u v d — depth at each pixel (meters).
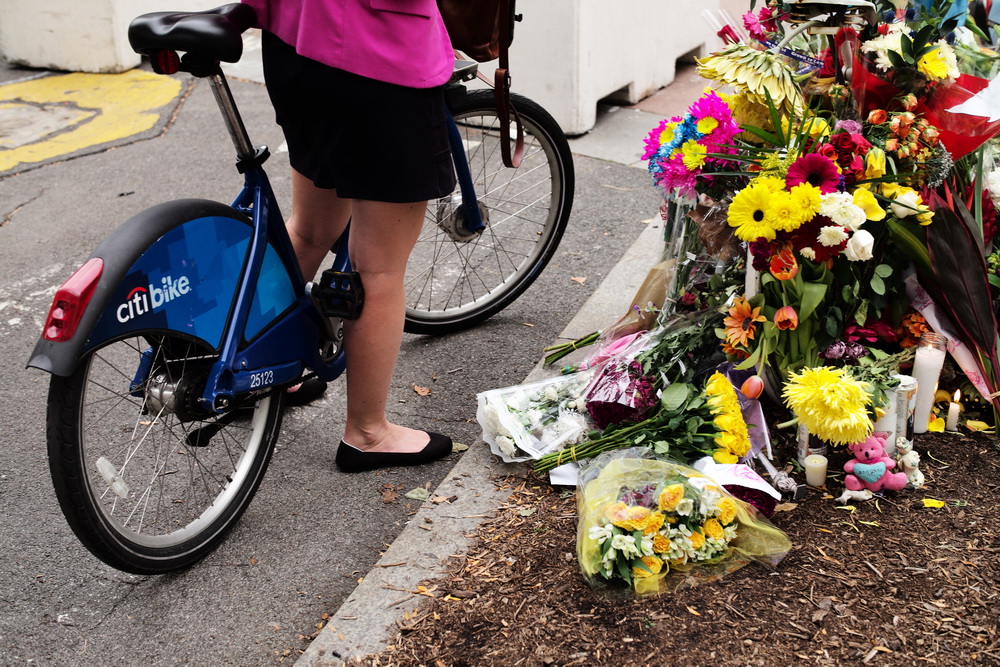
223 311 2.29
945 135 2.47
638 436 2.44
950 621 1.95
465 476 2.58
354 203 2.38
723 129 2.42
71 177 4.89
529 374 3.05
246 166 2.37
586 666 1.91
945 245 2.40
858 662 1.87
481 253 3.96
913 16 2.69
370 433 2.67
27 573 2.39
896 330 2.61
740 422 2.36
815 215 2.24
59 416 2.00
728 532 2.13
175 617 2.25
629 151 5.01
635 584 2.08
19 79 6.52
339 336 2.74
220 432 2.64
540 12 4.97
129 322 2.04
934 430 2.56
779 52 2.47
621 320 2.92
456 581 2.20
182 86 6.22
